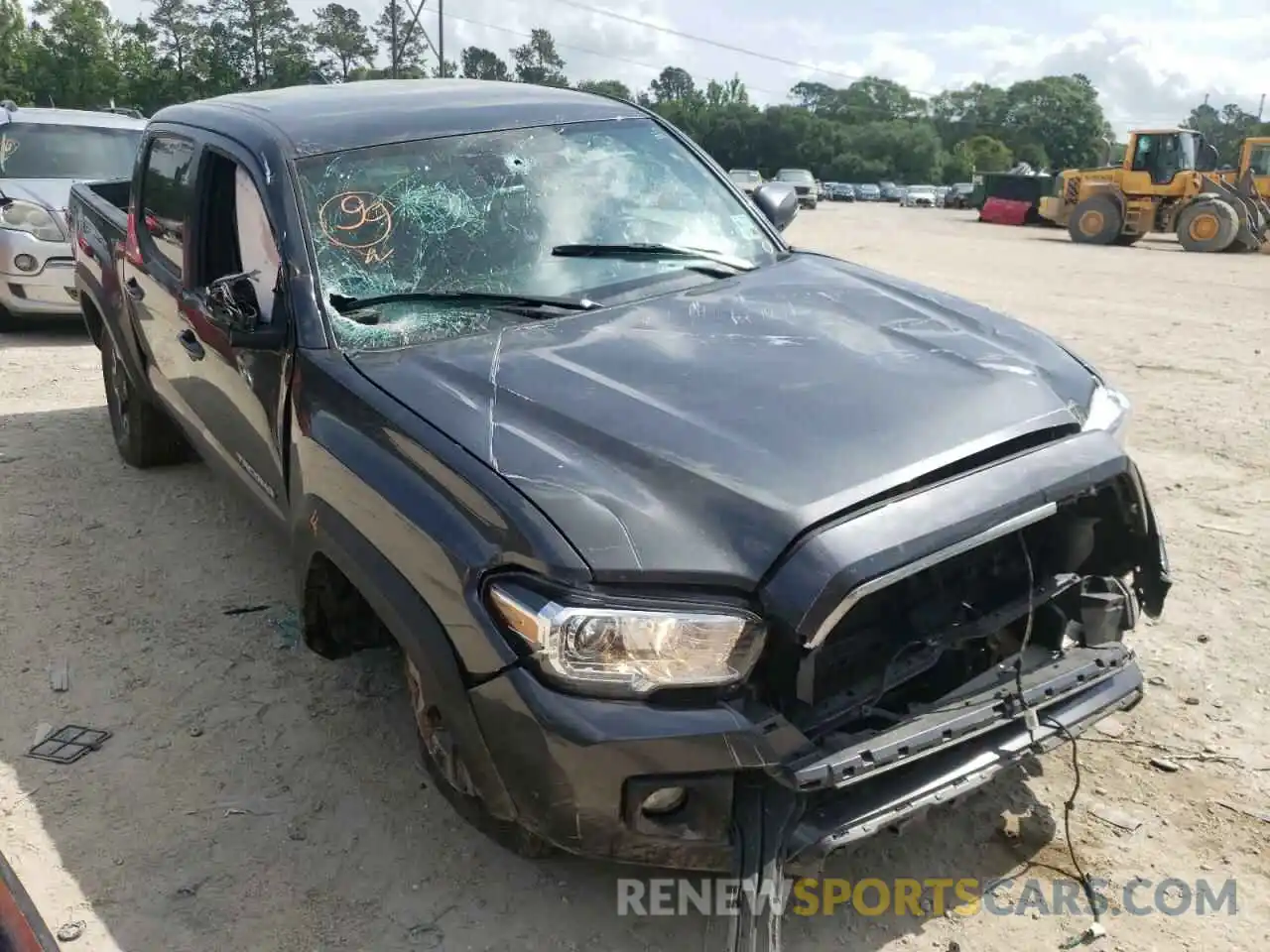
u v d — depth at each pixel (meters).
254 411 3.47
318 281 3.22
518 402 2.71
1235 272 15.19
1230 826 2.98
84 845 3.02
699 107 105.94
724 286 3.52
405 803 3.17
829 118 122.06
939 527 2.34
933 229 26.69
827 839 2.32
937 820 3.03
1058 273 14.90
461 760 2.48
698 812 2.29
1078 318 10.50
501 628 2.32
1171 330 9.76
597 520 2.32
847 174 103.00
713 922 2.63
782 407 2.65
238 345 3.18
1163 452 5.98
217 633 4.13
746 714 2.24
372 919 2.75
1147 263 16.70
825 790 2.38
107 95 75.38
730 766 2.23
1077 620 2.87
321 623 3.13
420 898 2.81
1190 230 19.69
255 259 3.48
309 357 3.08
